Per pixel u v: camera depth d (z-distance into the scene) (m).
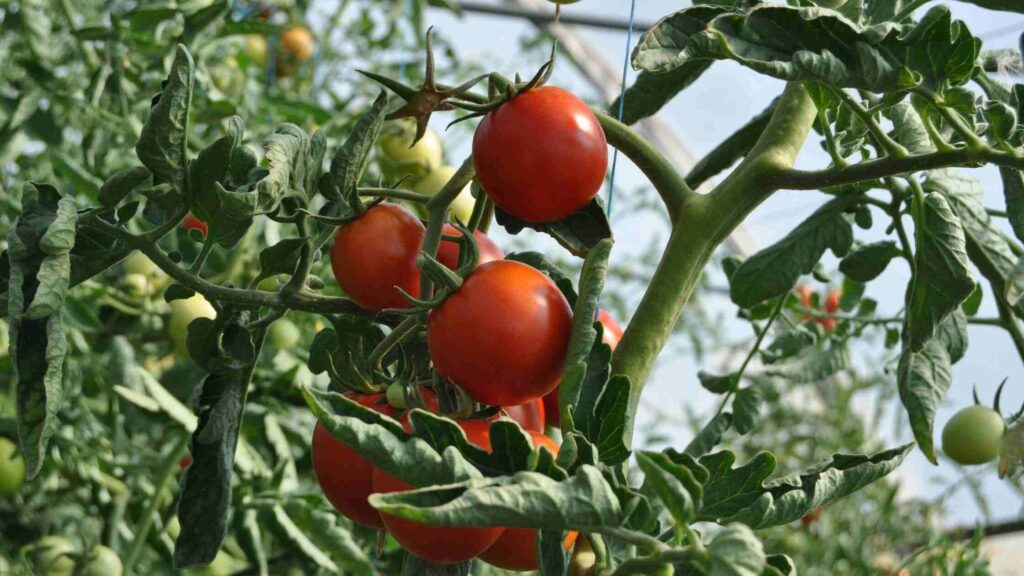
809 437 3.36
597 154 0.89
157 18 1.55
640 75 1.12
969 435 1.22
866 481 0.85
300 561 1.62
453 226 0.92
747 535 0.72
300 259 0.91
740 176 0.93
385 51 2.46
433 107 0.88
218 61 1.93
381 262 0.90
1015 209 0.98
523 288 0.87
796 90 0.95
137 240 0.89
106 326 1.72
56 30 1.87
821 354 1.40
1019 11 0.94
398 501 0.74
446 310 0.87
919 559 2.11
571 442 0.80
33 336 0.84
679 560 0.74
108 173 1.68
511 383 0.86
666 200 0.94
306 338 1.78
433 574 0.91
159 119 0.84
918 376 1.02
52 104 1.70
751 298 1.17
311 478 1.77
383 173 1.58
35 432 0.83
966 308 1.17
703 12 0.82
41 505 1.63
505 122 0.88
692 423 3.74
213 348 0.95
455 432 0.79
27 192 0.87
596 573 0.83
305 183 0.91
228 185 0.87
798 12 0.80
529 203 0.89
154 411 1.54
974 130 0.93
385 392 0.92
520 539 0.88
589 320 0.86
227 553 1.64
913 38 0.81
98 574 1.51
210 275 1.67
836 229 1.16
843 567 2.93
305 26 2.38
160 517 1.65
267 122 1.86
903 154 0.88
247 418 1.57
